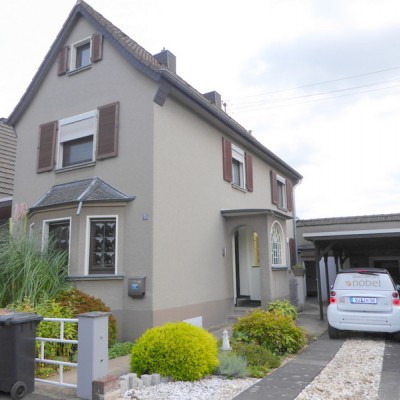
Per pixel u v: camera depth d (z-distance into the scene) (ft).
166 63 42.83
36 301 26.03
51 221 34.04
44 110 39.93
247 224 41.78
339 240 43.21
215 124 41.86
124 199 31.48
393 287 29.91
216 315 38.11
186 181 35.70
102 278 30.63
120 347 27.14
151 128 31.99
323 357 24.97
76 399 17.12
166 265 31.42
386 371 21.17
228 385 19.04
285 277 45.65
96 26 37.04
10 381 17.01
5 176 50.01
